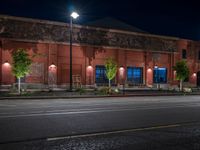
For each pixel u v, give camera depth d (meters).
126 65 41.34
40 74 34.84
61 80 36.25
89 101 21.41
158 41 44.56
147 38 43.41
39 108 15.64
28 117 11.98
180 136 8.60
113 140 7.98
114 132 9.10
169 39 45.84
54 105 17.56
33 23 34.41
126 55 41.41
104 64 39.41
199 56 49.97
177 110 15.62
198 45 49.69
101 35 39.12
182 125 10.62
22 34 33.66
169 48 45.75
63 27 36.31
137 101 21.78
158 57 44.62
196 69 49.56
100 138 8.23
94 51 38.75
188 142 7.80
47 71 35.28
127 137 8.39
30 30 34.19
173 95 32.56
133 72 42.22
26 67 27.77
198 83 49.94
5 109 15.03
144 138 8.27
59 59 36.19
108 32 39.69
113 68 35.03
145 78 43.22
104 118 12.03
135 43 42.06
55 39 35.66
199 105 18.91
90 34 38.19
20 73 27.69
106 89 31.19
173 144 7.55
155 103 20.02
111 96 28.14
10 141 7.70
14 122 10.67
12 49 33.22
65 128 9.61
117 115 13.05
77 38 37.19
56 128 9.59
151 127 10.10
